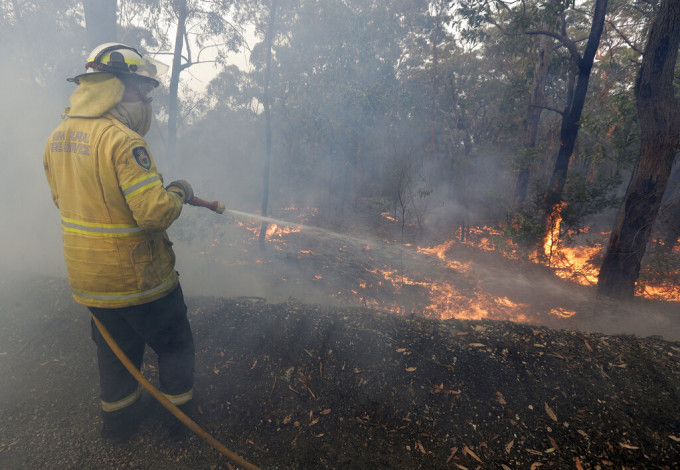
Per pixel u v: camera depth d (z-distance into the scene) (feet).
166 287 5.89
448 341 8.56
